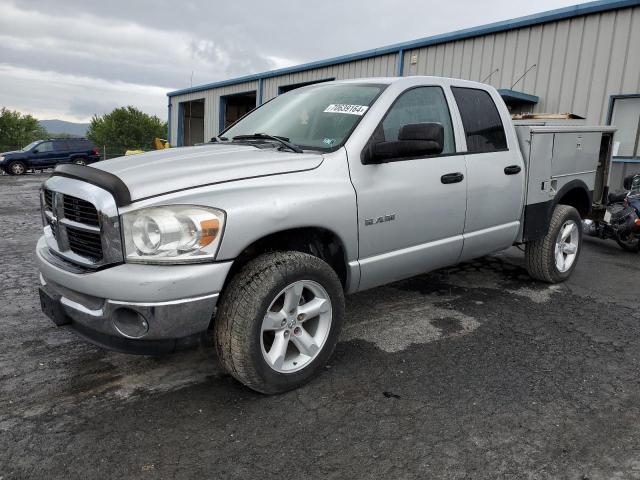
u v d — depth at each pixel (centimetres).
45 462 240
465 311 442
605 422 276
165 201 259
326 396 300
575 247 530
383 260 352
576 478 232
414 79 386
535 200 474
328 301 312
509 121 457
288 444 255
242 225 271
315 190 305
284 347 296
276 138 360
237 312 274
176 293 256
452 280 532
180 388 309
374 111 350
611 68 1029
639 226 643
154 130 8125
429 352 360
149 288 251
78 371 330
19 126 7206
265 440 258
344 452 249
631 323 421
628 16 995
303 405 290
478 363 344
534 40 1154
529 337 389
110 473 234
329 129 352
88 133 8262
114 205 256
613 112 1045
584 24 1064
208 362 343
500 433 265
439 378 323
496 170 428
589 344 378
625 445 256
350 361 345
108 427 269
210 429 267
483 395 303
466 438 261
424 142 320
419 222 368
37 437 259
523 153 464
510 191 444
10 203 1213
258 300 275
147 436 261
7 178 2217
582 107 1082
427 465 240
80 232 279
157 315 255
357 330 398
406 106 371
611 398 301
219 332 281
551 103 1135
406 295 482
